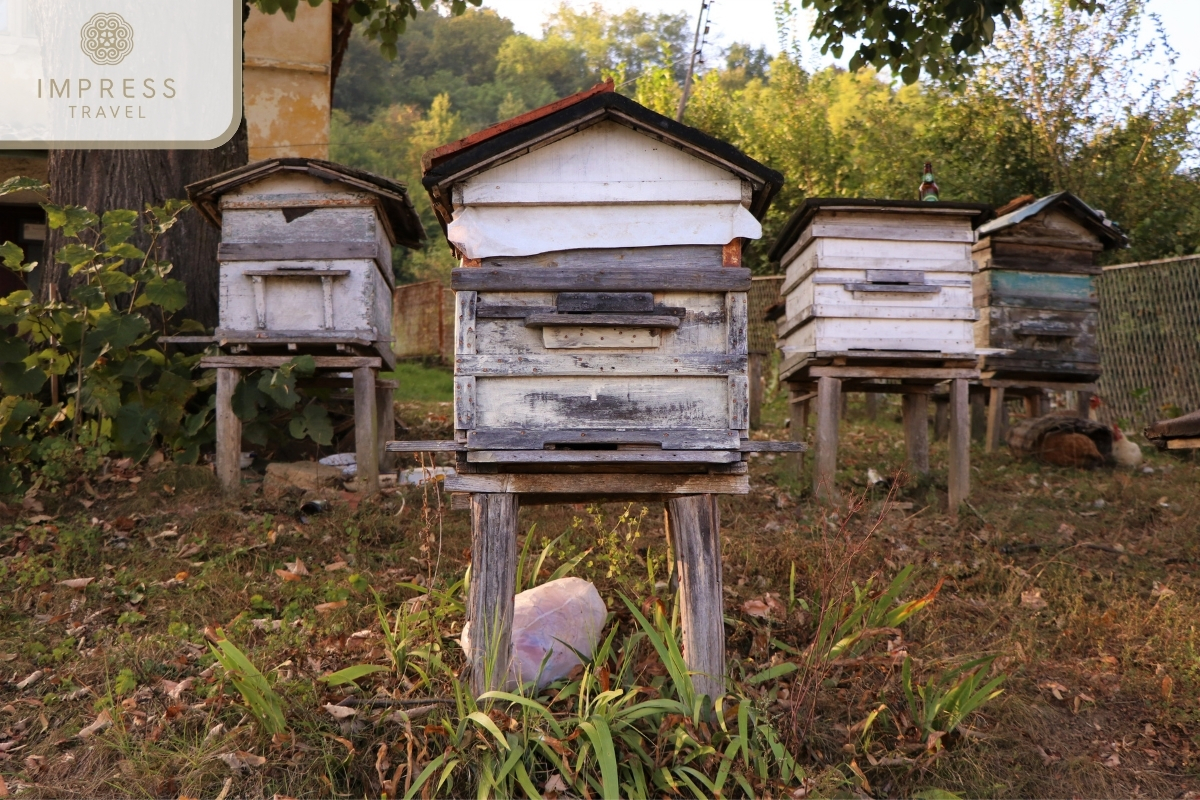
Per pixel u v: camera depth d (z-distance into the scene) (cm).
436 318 1678
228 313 691
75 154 828
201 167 846
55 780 399
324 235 689
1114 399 1160
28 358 702
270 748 411
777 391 1361
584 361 428
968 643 533
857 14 857
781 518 708
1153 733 461
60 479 681
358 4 824
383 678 462
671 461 426
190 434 721
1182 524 692
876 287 730
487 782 386
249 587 558
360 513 667
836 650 467
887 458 885
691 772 396
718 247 442
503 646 434
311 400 804
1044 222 920
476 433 423
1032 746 450
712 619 443
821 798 402
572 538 626
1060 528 691
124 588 554
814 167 1856
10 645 492
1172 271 1130
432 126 4294
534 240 433
